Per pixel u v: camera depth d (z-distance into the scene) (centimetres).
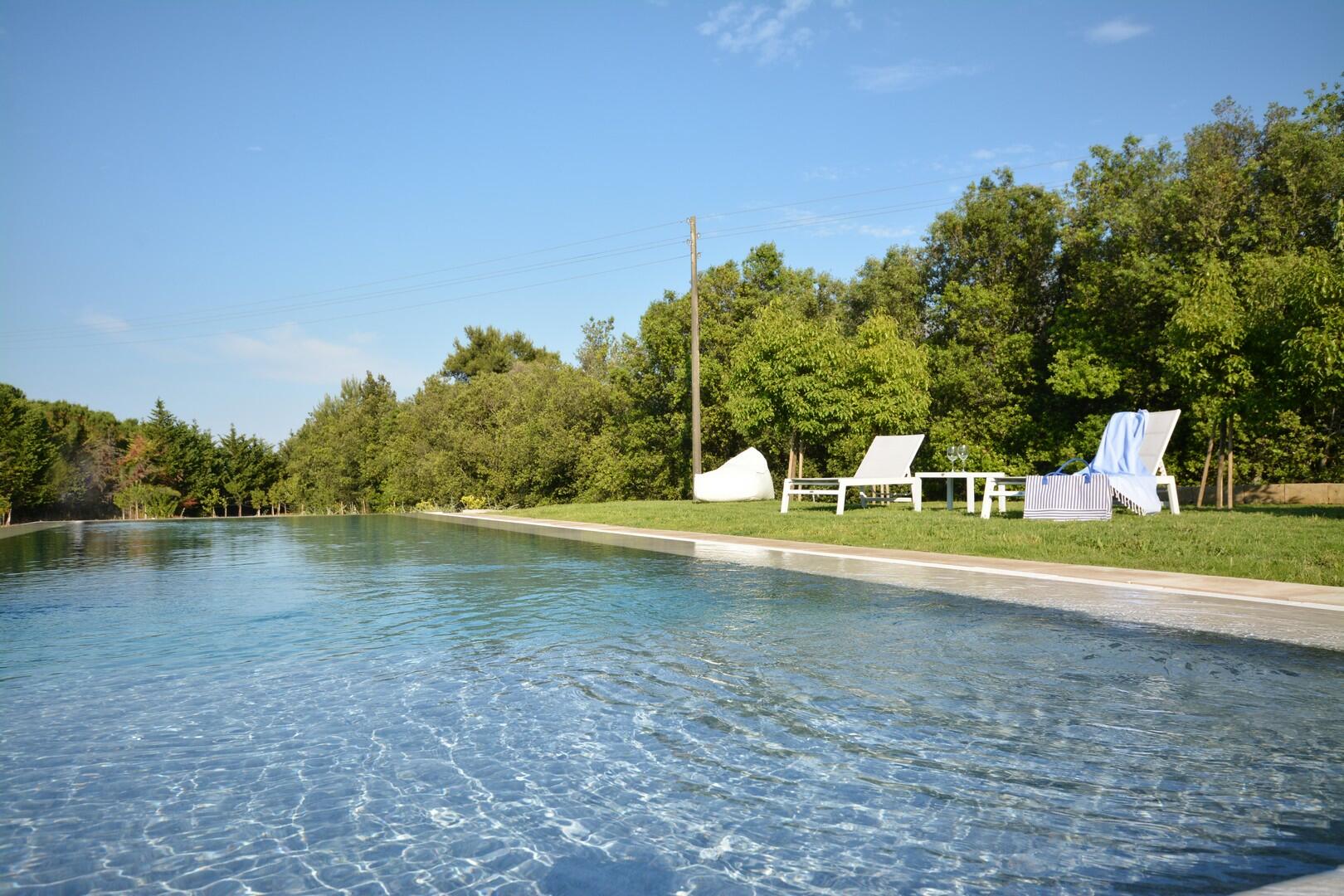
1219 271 1583
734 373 2252
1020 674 428
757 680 429
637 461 3188
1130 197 2512
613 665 470
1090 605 615
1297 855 231
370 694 417
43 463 4025
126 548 1504
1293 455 2102
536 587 808
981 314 2742
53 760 326
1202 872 222
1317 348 1212
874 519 1359
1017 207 2811
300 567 1061
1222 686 398
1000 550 931
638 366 3269
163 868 237
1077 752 315
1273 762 302
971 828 254
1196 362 1502
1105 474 1173
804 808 271
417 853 246
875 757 315
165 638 565
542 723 366
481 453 3775
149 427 4847
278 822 269
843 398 2000
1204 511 1332
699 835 254
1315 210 2122
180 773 312
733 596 712
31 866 238
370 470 4791
